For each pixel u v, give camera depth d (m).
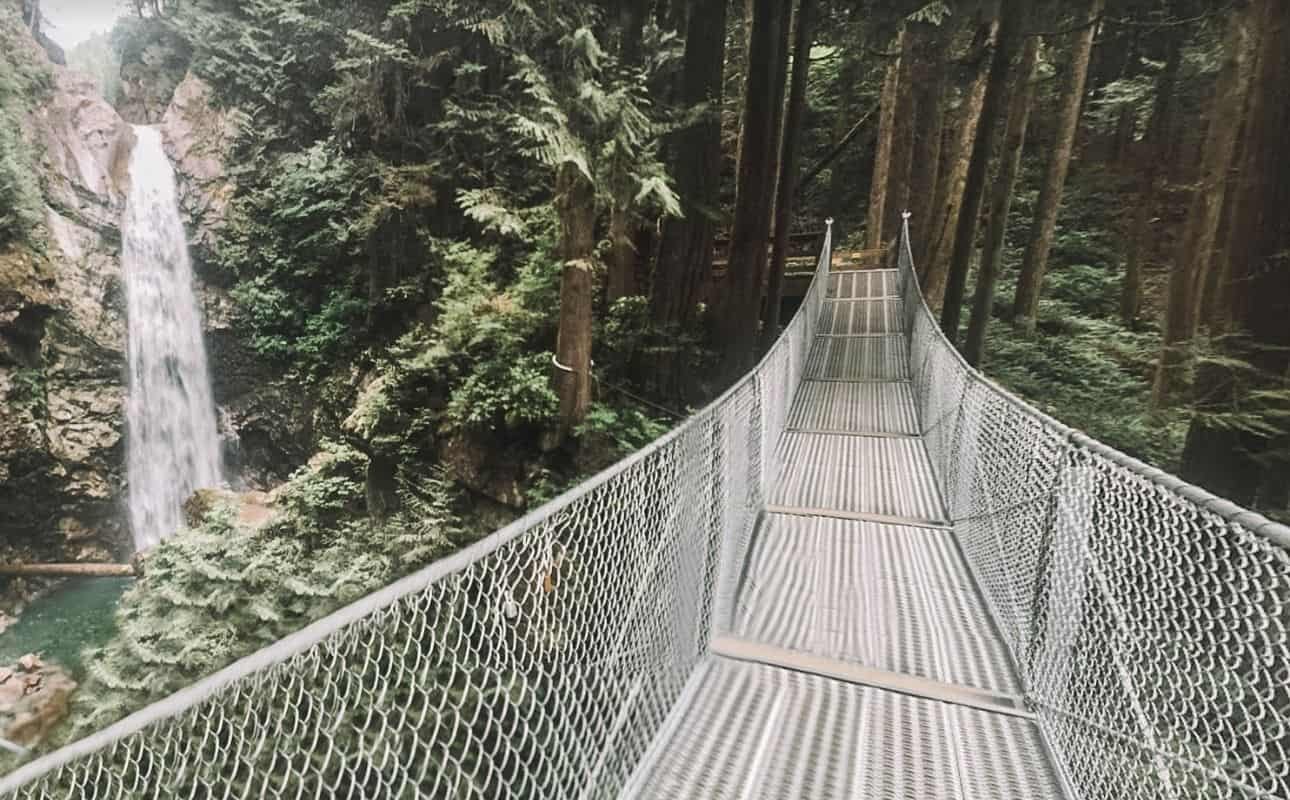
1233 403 3.27
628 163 4.35
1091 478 1.56
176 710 0.84
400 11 5.77
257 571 4.71
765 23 5.65
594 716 1.31
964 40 8.74
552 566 1.22
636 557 1.53
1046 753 1.58
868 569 2.63
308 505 6.02
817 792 1.44
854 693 1.82
